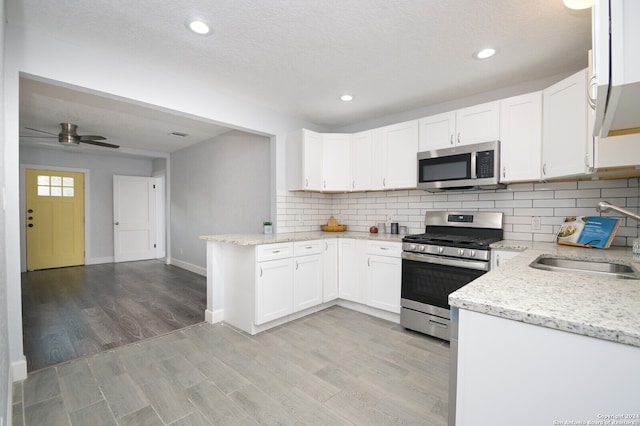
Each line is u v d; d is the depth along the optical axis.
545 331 0.73
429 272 2.64
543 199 2.59
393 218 3.58
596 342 0.67
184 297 3.78
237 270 2.83
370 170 3.43
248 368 2.11
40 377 1.98
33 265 5.37
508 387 0.79
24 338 2.57
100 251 6.09
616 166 1.80
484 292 0.91
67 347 2.41
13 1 1.68
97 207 6.05
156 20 1.87
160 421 1.59
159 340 2.54
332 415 1.64
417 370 2.09
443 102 3.21
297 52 2.24
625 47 0.64
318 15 1.81
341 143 3.60
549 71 2.50
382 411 1.67
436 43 2.10
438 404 1.73
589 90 0.86
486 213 2.85
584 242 2.18
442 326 2.53
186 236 5.52
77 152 5.75
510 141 2.47
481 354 0.83
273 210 3.59
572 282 1.04
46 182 5.50
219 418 1.61
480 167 2.57
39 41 2.00
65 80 2.10
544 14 1.78
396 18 1.83
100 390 1.85
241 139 4.24
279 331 2.73
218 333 2.69
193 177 5.32
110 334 2.66
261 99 3.15
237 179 4.32
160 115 3.66
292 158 3.57
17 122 1.91
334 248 3.34
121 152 5.59
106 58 2.28
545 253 1.88
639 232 2.17
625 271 1.57
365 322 2.96
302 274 3.00
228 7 1.74
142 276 4.92
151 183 6.68
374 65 2.42
